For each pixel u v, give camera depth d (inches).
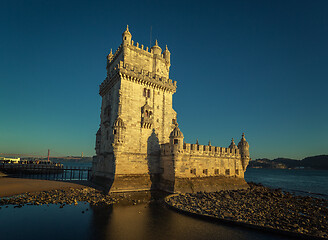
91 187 1633.9
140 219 922.1
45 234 745.0
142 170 1608.0
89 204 1141.1
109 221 886.4
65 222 866.8
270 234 799.1
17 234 741.3
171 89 1897.1
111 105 1763.0
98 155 1961.1
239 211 1088.8
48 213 978.1
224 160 1899.6
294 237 773.9
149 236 743.7
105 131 1828.2
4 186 1588.3
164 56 2014.0
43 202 1155.9
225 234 786.2
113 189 1409.9
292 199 1631.4
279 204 1379.2
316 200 1747.0
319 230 882.1
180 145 1549.0
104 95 2034.9
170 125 1870.1
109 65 2066.9
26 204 1119.6
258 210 1147.9
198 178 1649.9
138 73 1688.0
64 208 1059.9
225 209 1110.4
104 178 1680.6
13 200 1172.5
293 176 6348.4
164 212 1035.9
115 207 1093.1
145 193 1455.5
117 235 745.0
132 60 1742.1
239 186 1898.4
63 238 713.6
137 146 1611.7
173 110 2063.2
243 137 2140.7
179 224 875.4
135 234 757.3
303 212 1226.6
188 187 1534.2
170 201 1216.2
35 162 4057.6
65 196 1302.9
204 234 778.8
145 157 1641.2
